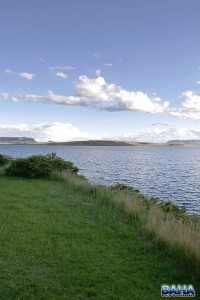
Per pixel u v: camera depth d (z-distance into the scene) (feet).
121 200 41.52
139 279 20.17
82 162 236.22
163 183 121.49
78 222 32.65
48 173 69.00
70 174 68.64
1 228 28.99
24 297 17.12
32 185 57.52
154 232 29.01
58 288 18.29
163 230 27.76
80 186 55.06
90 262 22.30
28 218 33.27
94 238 27.76
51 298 17.21
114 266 21.84
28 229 29.25
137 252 24.89
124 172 162.71
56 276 19.74
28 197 45.55
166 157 377.71
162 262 23.07
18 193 48.49
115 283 19.39
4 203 40.50
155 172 169.99
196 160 312.09
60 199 44.86
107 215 36.27
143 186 111.45
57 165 75.61
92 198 46.83
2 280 18.90
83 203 42.68
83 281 19.36
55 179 65.92
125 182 120.16
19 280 18.99
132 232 30.12
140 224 32.91
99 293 18.12
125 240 27.71
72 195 48.73
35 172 68.18
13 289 17.90
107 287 18.86
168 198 87.97
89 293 18.01
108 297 17.74
